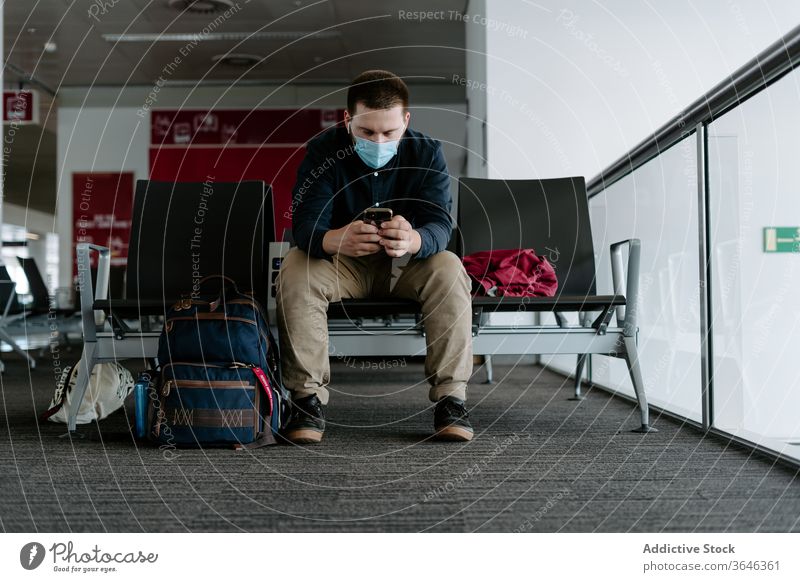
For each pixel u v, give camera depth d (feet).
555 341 7.05
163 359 6.22
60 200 28.04
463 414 6.48
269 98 27.81
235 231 7.61
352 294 6.82
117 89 27.81
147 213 7.61
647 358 9.09
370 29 21.83
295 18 20.93
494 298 6.67
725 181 7.42
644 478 5.04
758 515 4.15
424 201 6.97
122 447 6.21
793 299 8.05
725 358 7.29
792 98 6.88
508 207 8.50
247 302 6.38
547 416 8.01
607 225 10.57
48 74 26.14
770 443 5.86
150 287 7.40
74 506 4.37
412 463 5.54
